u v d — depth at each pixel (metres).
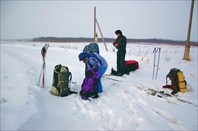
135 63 9.76
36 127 3.21
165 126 3.79
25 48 17.91
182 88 6.04
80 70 8.78
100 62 5.23
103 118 3.96
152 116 4.23
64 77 4.99
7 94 4.70
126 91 5.84
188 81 7.82
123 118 4.01
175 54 16.89
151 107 4.79
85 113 4.15
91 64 5.11
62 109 4.21
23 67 7.84
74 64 10.22
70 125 3.52
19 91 4.87
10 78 6.20
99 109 4.41
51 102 4.52
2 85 5.43
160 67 10.81
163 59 13.96
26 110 3.69
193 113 4.56
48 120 3.54
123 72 8.38
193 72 9.66
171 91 6.19
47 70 8.19
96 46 5.64
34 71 7.52
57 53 14.73
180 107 4.91
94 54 5.35
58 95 5.02
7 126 3.07
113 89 6.06
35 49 17.38
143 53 18.12
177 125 3.88
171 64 11.88
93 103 4.77
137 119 3.99
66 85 5.07
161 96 5.57
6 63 8.61
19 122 3.23
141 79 7.75
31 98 4.35
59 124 3.48
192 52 17.58
